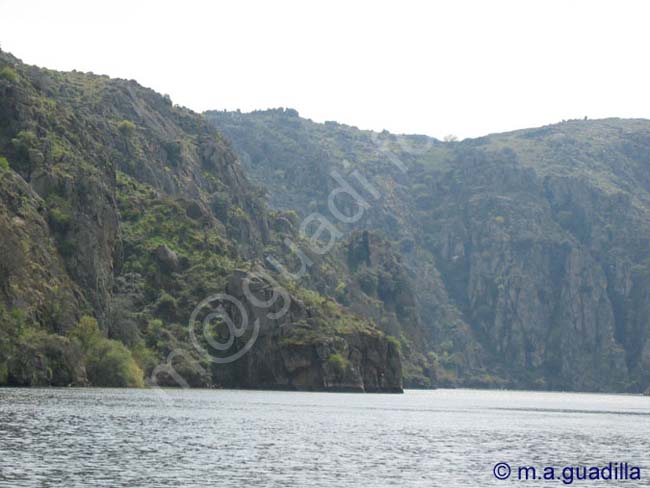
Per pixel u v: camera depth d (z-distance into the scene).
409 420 178.25
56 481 84.62
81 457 98.31
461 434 147.12
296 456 108.31
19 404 156.38
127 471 91.56
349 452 114.19
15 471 88.06
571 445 133.38
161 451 106.69
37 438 110.44
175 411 168.12
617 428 175.88
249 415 168.88
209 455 105.69
